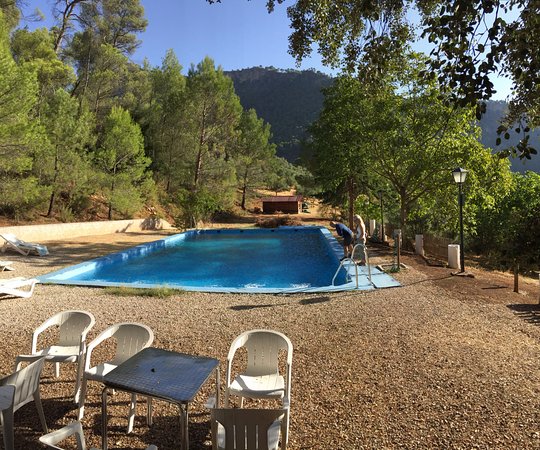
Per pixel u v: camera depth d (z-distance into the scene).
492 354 5.02
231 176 32.84
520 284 9.90
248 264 15.13
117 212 26.09
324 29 5.31
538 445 3.12
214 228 27.52
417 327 6.20
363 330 6.10
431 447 3.15
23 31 25.50
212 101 30.88
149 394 2.62
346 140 17.44
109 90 31.41
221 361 4.99
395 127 16.25
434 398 3.93
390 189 20.53
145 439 3.34
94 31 33.25
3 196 16.75
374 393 4.09
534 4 2.95
